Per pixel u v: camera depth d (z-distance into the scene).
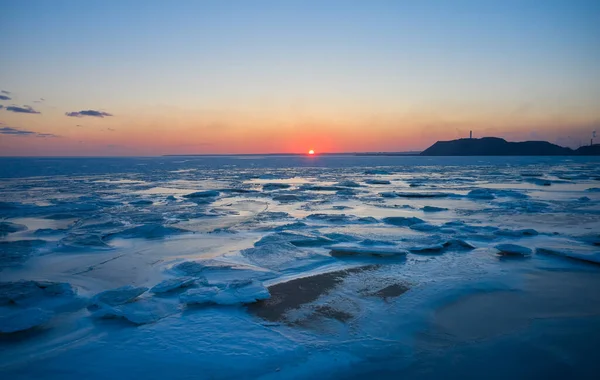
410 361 5.22
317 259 9.63
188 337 5.70
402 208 18.08
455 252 10.30
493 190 24.22
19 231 13.29
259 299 7.04
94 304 6.94
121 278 8.53
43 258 9.97
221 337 5.70
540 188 26.88
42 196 22.48
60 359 5.16
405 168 56.84
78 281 8.35
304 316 6.50
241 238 12.09
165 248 10.95
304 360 5.12
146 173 44.59
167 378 4.73
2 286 7.62
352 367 5.04
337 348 5.44
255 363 5.02
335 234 11.95
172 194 24.00
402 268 9.03
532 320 6.45
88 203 18.89
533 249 10.55
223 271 8.68
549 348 5.58
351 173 45.97
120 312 6.44
